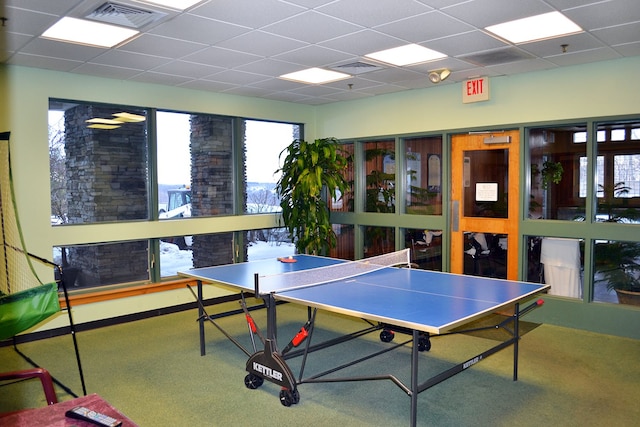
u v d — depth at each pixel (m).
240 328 5.13
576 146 5.03
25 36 3.80
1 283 4.49
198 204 6.12
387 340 4.62
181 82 5.56
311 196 6.15
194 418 3.10
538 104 5.15
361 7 3.29
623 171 4.75
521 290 3.43
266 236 6.88
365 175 6.96
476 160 5.74
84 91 5.08
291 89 6.07
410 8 3.31
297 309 5.94
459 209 5.91
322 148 6.18
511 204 5.48
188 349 4.46
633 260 4.73
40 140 4.79
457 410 3.18
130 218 5.54
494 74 5.31
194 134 6.06
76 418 1.47
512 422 3.00
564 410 3.16
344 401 3.34
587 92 4.84
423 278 3.92
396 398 3.38
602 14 3.44
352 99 6.83
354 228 7.00
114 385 3.64
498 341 4.60
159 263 5.73
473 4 3.25
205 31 3.77
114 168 5.40
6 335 2.97
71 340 4.74
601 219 4.91
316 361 4.12
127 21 3.53
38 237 4.78
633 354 4.21
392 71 5.15
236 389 3.56
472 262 5.84
